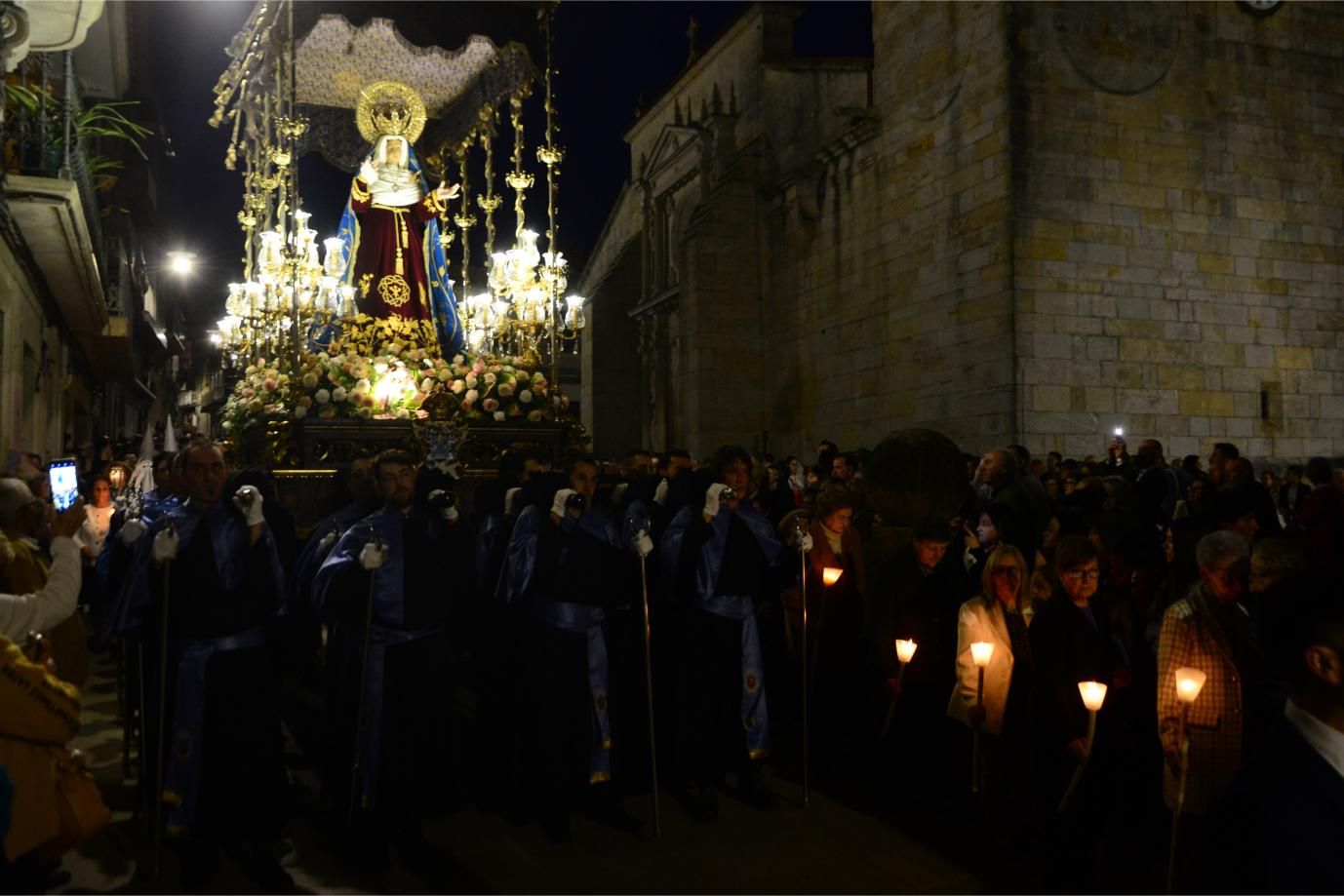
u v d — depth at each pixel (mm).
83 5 6859
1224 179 16500
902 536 6398
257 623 4773
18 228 9977
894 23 18391
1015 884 4594
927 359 17266
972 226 16078
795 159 22266
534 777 5402
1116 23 16000
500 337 11992
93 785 3703
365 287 11195
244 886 4602
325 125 12469
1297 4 17250
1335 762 2021
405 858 4973
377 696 4945
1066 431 15180
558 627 5348
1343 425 17062
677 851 5039
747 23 24469
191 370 47156
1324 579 2135
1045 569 5352
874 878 4676
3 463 9531
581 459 5582
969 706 4949
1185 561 6094
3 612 3922
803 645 5906
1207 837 2164
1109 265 15680
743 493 5914
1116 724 4680
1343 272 17312
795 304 21891
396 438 9484
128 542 4738
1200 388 16062
